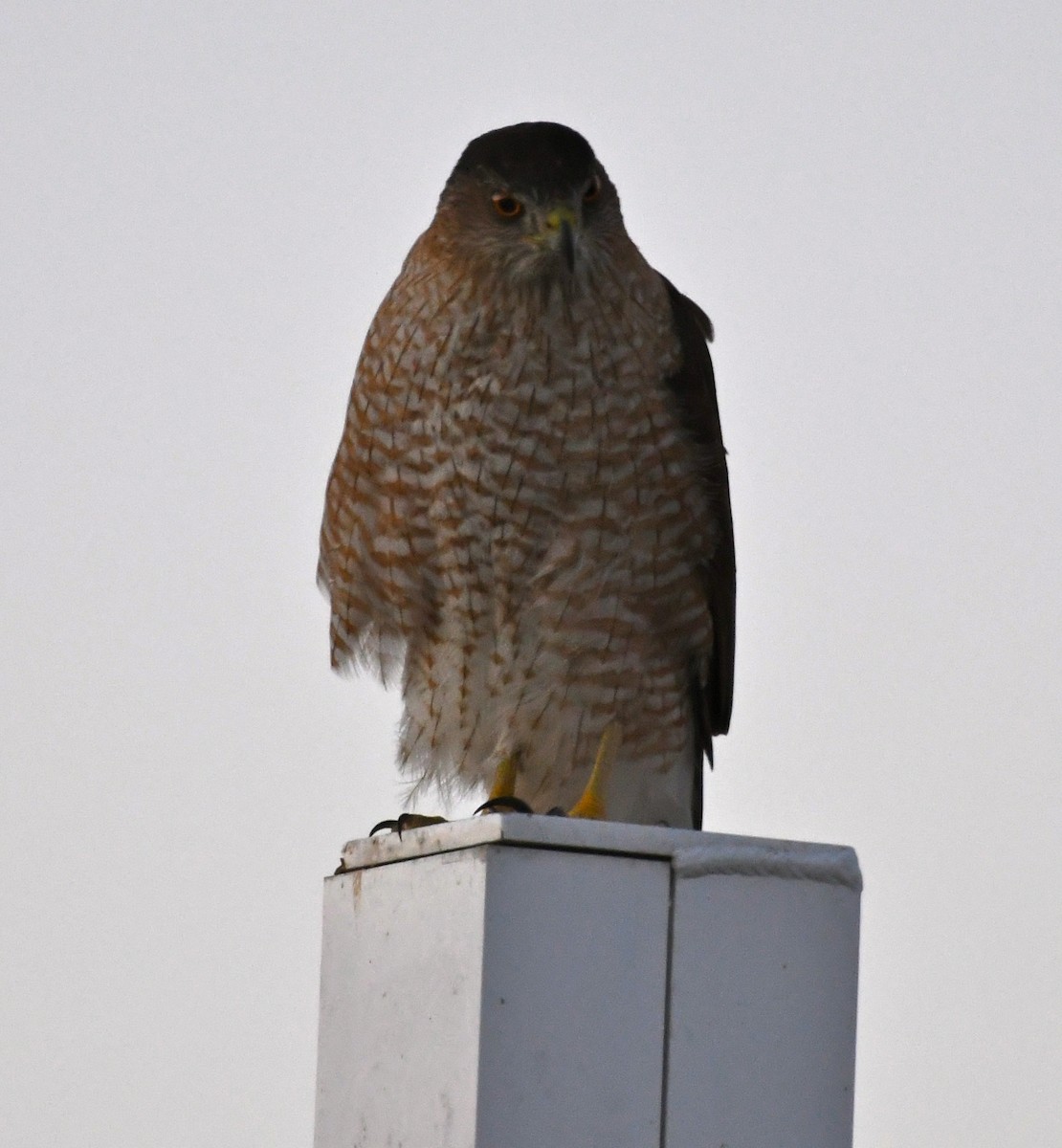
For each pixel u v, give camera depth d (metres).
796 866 5.83
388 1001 6.11
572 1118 5.55
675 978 5.69
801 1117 5.73
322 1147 6.48
